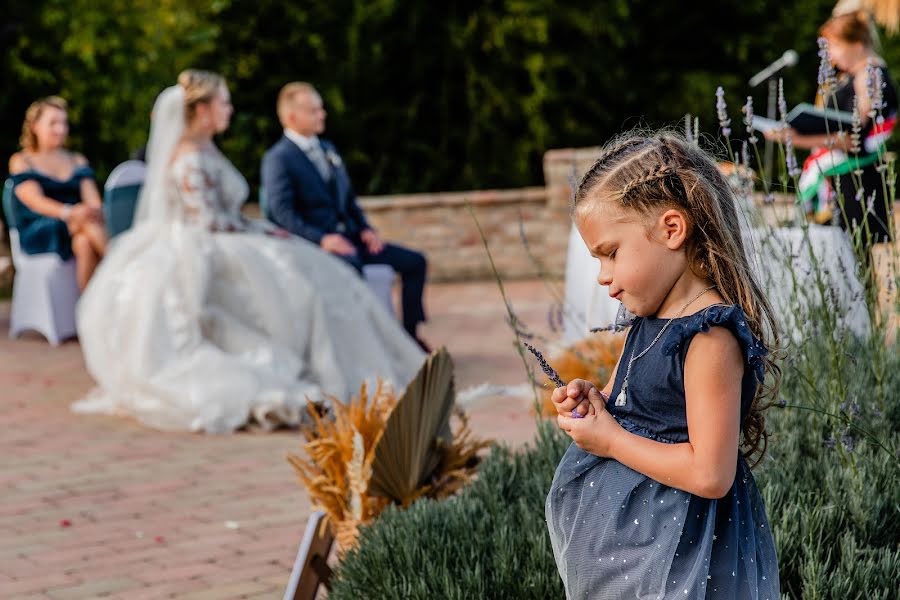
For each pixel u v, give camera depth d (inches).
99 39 517.0
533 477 135.1
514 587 113.3
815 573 104.3
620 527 80.1
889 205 135.0
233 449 222.4
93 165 545.0
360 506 131.7
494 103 546.9
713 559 79.4
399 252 304.7
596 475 82.4
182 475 204.4
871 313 136.1
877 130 135.6
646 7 557.0
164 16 524.1
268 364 248.1
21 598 148.2
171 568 158.2
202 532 173.2
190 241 257.3
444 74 550.0
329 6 525.7
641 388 79.3
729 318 74.9
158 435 233.9
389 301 301.3
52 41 528.7
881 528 116.7
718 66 578.9
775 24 568.4
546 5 528.4
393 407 130.9
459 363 293.7
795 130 221.8
